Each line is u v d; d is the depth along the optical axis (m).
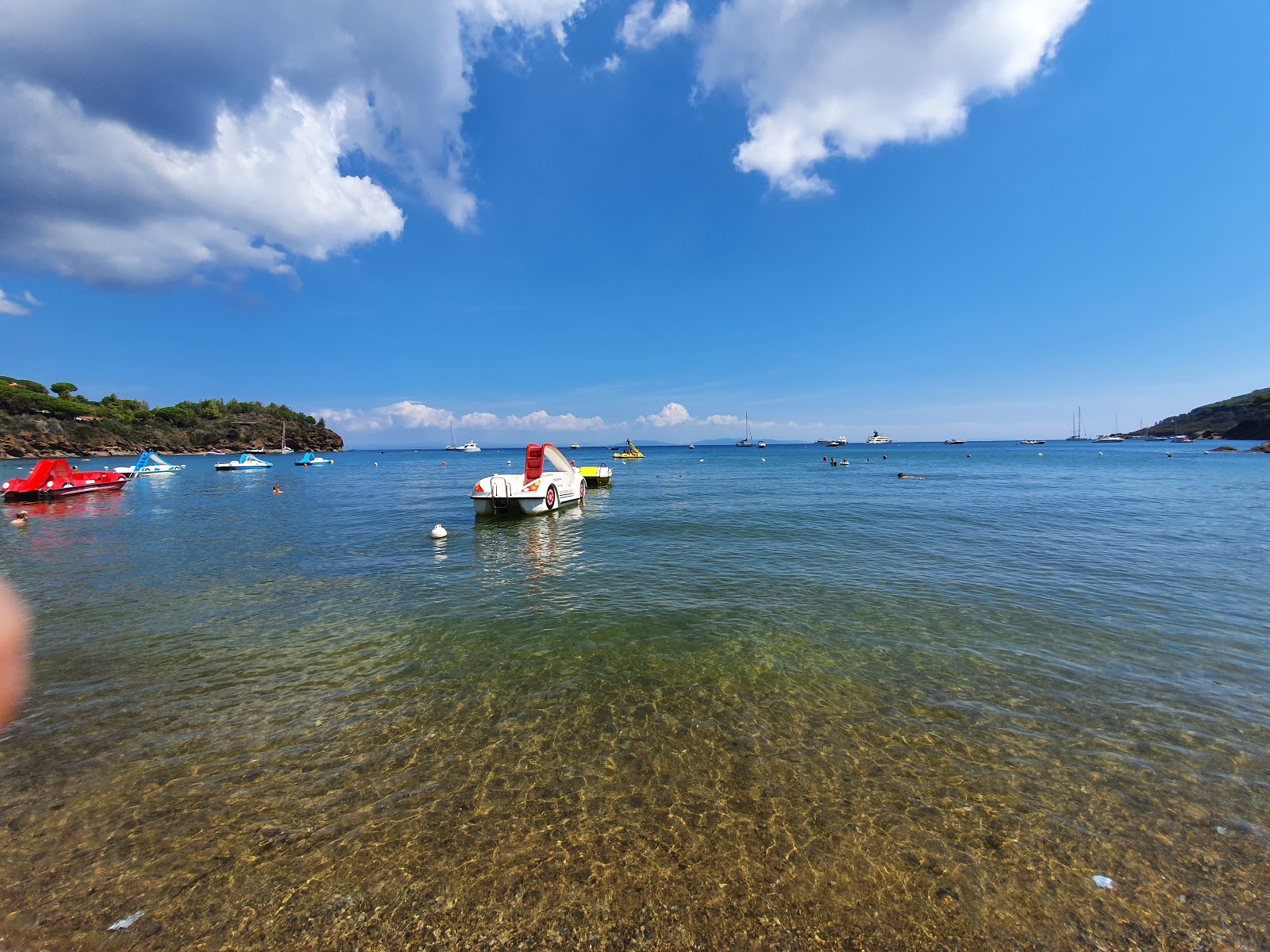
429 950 2.74
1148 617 7.92
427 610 8.62
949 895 3.05
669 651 6.73
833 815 3.67
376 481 45.12
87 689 5.78
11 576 11.12
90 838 3.52
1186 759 4.34
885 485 34.31
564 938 2.80
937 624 7.71
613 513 20.80
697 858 3.30
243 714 5.20
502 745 4.58
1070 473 43.75
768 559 12.33
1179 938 2.81
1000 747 4.52
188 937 2.83
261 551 13.88
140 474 51.19
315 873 3.22
